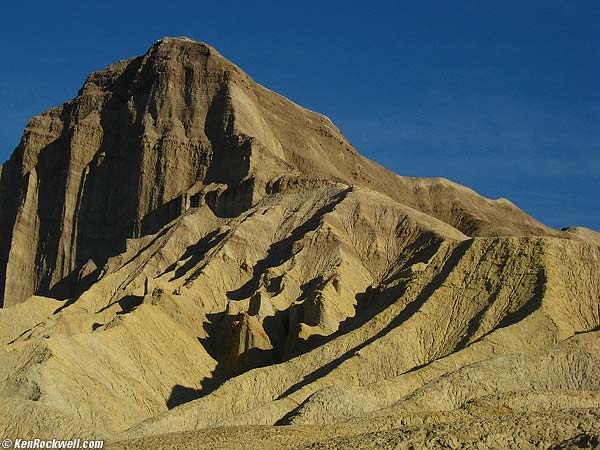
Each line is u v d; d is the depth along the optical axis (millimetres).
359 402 74062
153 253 143375
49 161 184875
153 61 184250
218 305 124438
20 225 176750
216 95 176750
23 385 85500
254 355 107562
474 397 72938
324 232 132000
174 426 81000
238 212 151875
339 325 107750
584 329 89812
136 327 105938
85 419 84688
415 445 53188
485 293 94750
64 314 125000
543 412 59406
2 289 173000
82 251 170625
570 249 97562
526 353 78625
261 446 57969
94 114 185625
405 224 137750
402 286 101625
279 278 124938
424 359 89562
